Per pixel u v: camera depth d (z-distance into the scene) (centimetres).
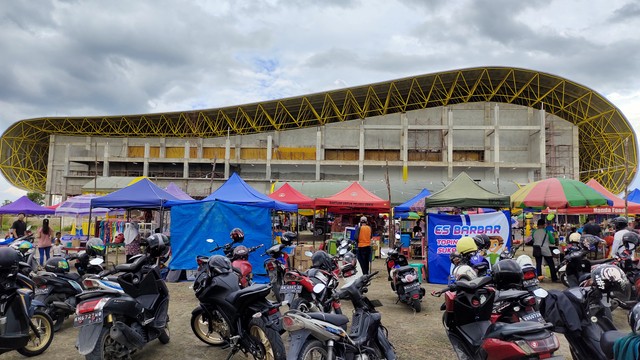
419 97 6394
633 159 6000
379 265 1630
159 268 545
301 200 1738
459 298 423
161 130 7019
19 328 482
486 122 5825
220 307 491
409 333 663
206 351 562
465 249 714
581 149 6794
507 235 1084
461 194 1128
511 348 333
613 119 5928
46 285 655
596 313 401
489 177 5622
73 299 669
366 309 466
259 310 476
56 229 3120
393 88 6028
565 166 5706
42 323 570
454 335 441
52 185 6794
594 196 1202
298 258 1240
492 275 461
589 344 400
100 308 447
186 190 5753
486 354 355
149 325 509
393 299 938
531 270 622
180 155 6328
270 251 824
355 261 652
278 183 4441
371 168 5872
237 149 6081
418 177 5775
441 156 5894
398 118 6009
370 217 2522
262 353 468
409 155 5931
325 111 6550
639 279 551
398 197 3794
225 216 1158
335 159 6088
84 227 2105
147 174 6103
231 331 485
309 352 392
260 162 5888
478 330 418
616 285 386
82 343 443
